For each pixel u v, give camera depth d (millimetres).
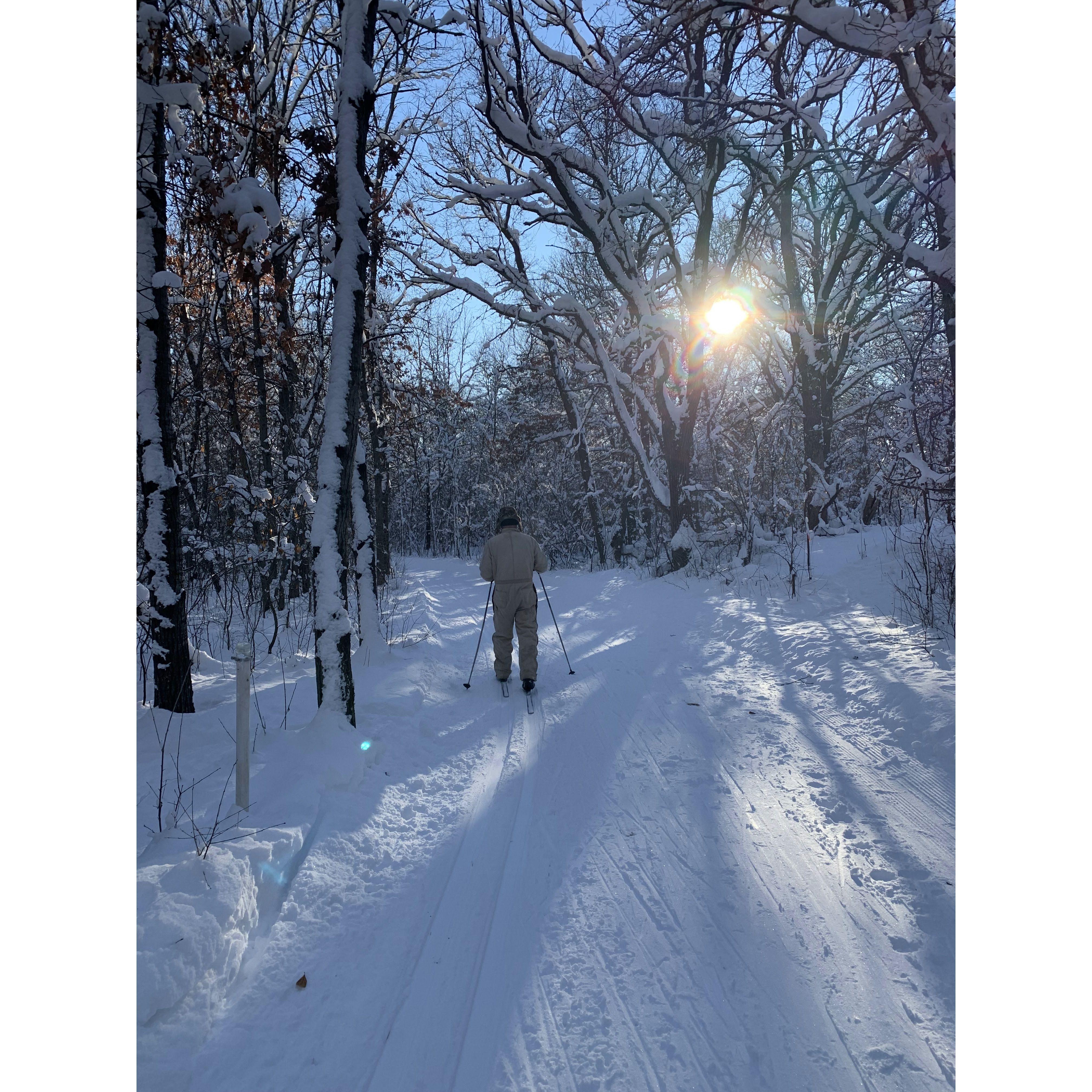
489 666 8422
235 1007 2551
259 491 8336
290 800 3916
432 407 16562
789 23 6602
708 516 16266
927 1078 2137
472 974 2732
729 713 5824
